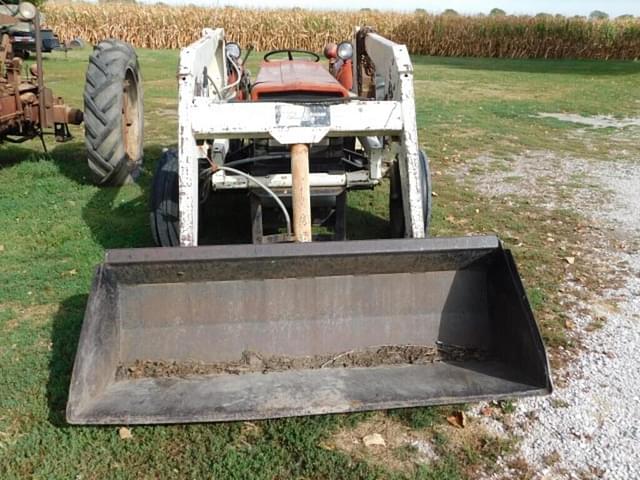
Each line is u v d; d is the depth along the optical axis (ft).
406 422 9.35
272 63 17.08
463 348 10.13
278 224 14.69
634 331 11.95
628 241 16.53
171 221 13.09
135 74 20.72
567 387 10.23
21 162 22.81
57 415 9.34
